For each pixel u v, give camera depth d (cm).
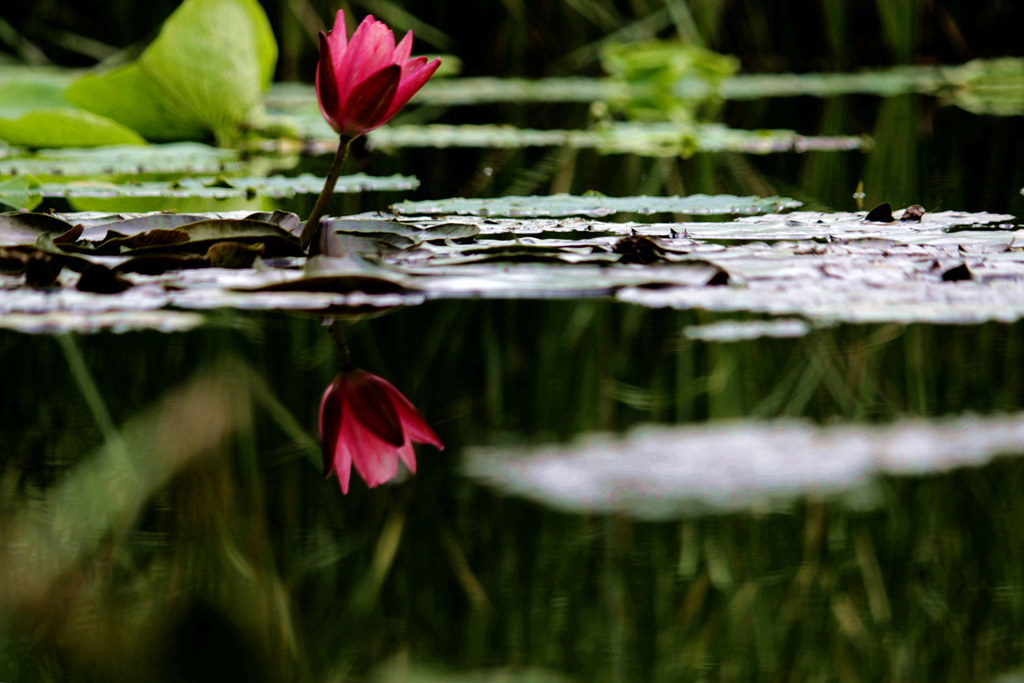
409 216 263
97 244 244
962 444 213
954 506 208
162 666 173
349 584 199
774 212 267
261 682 167
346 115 236
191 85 336
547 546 206
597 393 221
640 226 257
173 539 208
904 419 216
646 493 210
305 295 232
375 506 210
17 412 218
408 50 235
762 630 180
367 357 225
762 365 223
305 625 184
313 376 223
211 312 232
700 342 227
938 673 169
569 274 236
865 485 210
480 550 207
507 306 235
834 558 201
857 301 230
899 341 226
